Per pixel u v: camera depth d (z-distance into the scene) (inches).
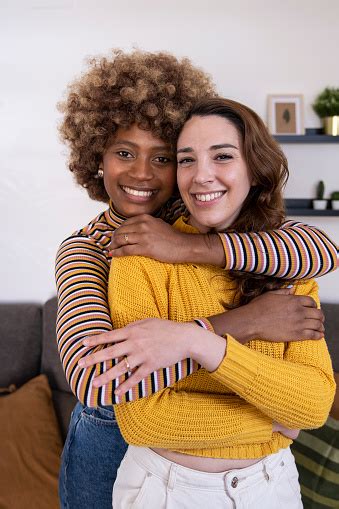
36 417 75.0
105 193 53.0
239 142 40.0
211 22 86.7
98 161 48.9
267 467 38.1
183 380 38.6
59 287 39.8
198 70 50.3
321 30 85.7
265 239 38.7
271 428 37.7
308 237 39.6
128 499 38.1
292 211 85.8
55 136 90.2
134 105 43.4
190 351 33.8
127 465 39.3
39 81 89.2
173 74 46.1
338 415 65.4
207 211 40.5
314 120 87.6
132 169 44.8
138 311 37.0
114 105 43.9
